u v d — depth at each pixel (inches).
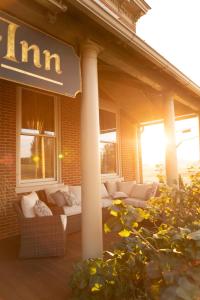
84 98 136.2
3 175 225.1
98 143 137.3
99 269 98.1
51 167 273.7
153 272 71.6
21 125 246.1
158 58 167.8
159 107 301.1
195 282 64.2
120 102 335.6
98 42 139.7
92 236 130.3
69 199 235.6
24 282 133.9
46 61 121.5
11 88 237.5
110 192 315.9
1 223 221.0
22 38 112.7
